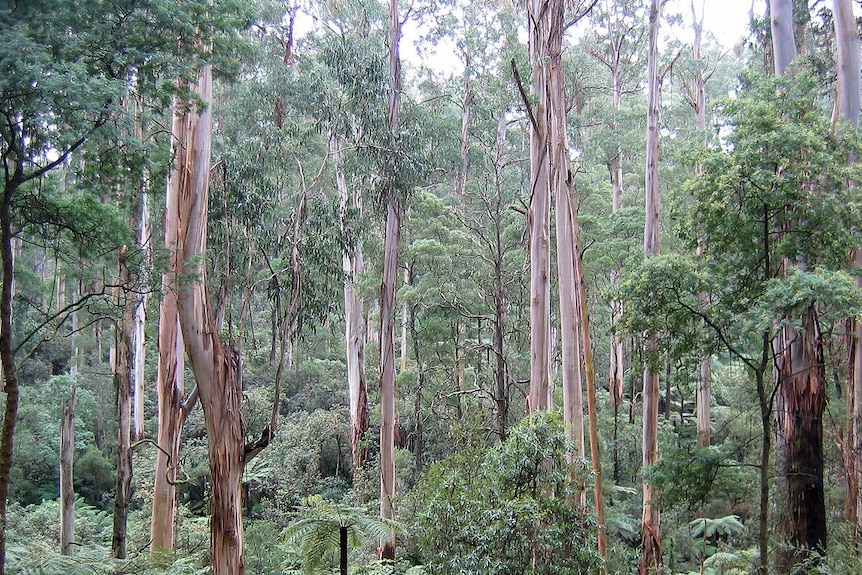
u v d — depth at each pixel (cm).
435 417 2144
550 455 759
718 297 780
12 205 651
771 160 717
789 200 725
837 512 1188
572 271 1227
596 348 2433
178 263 943
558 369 2327
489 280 2050
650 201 1463
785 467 858
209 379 988
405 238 2020
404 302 2112
